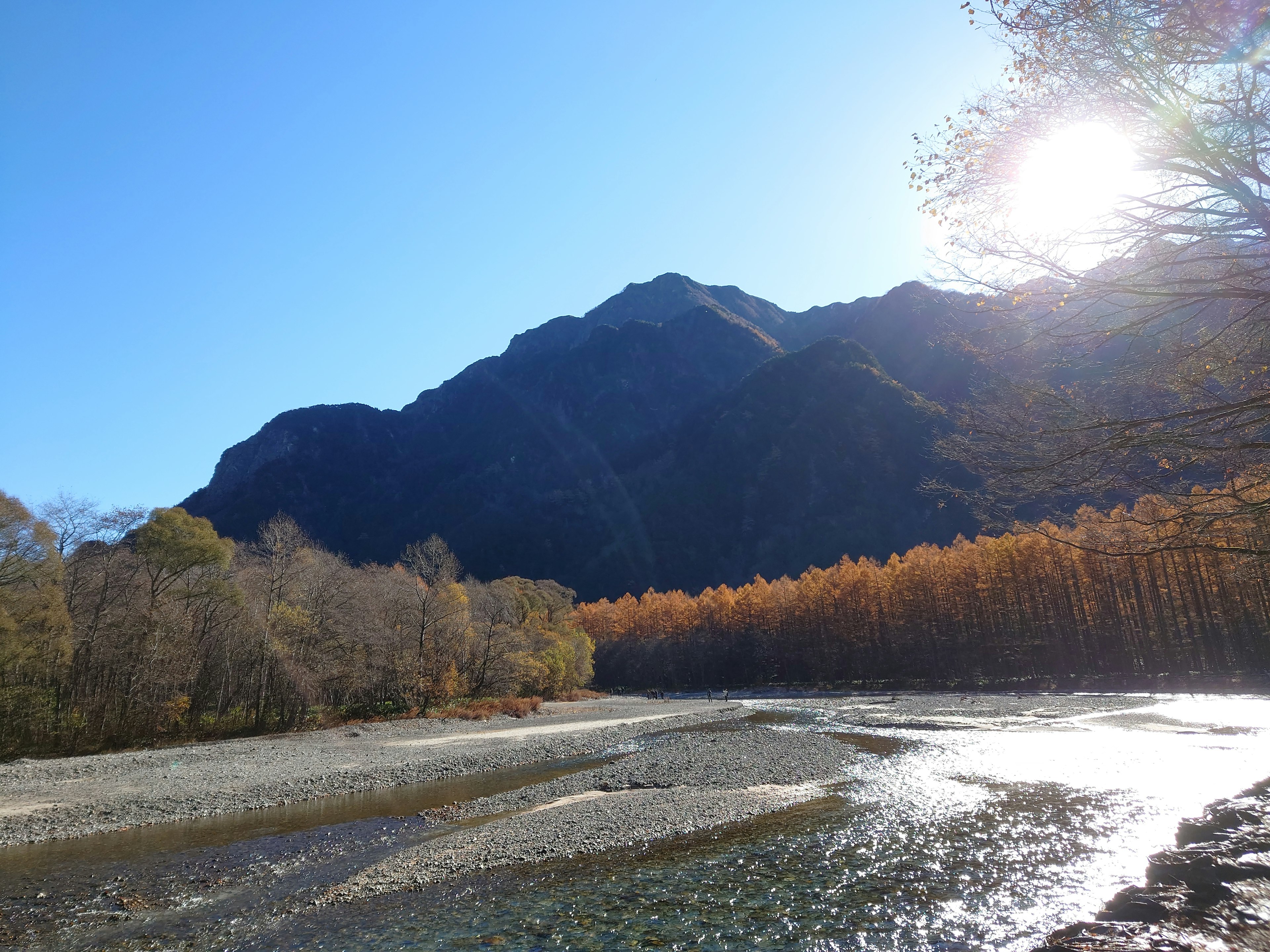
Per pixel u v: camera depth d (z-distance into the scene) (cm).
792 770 2494
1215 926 823
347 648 4684
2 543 3136
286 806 2258
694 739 3522
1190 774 2081
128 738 3559
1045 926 1005
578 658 8712
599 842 1608
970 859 1341
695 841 1588
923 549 8738
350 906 1262
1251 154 670
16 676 3212
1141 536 867
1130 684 5922
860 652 8762
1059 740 3000
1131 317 773
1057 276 780
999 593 7119
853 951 966
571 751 3359
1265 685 5159
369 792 2472
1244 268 707
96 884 1435
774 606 10156
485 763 3061
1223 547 815
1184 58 666
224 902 1309
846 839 1537
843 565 9531
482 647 5816
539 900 1245
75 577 3809
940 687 7544
